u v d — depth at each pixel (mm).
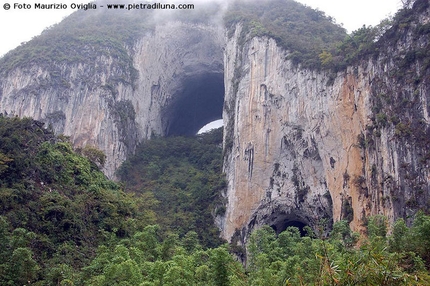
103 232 39219
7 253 29500
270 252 33625
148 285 24312
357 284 15719
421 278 16156
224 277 25609
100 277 27094
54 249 35000
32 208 36688
